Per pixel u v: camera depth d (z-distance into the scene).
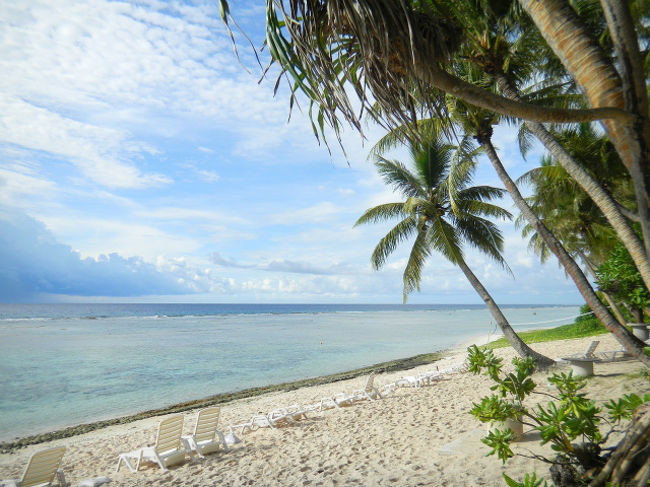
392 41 1.90
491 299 12.79
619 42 2.09
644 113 2.06
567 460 3.74
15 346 32.81
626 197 14.09
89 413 14.61
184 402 16.03
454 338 39.66
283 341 37.69
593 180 4.06
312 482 5.95
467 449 6.14
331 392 15.86
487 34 7.23
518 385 4.22
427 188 14.99
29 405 15.64
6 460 10.00
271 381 19.94
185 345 34.25
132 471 7.90
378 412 10.40
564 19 2.24
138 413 14.54
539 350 18.09
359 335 44.19
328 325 62.75
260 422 10.18
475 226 14.76
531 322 57.94
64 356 27.62
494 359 4.38
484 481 4.87
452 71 2.68
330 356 28.06
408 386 14.23
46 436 12.01
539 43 8.99
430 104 2.01
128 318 82.38
